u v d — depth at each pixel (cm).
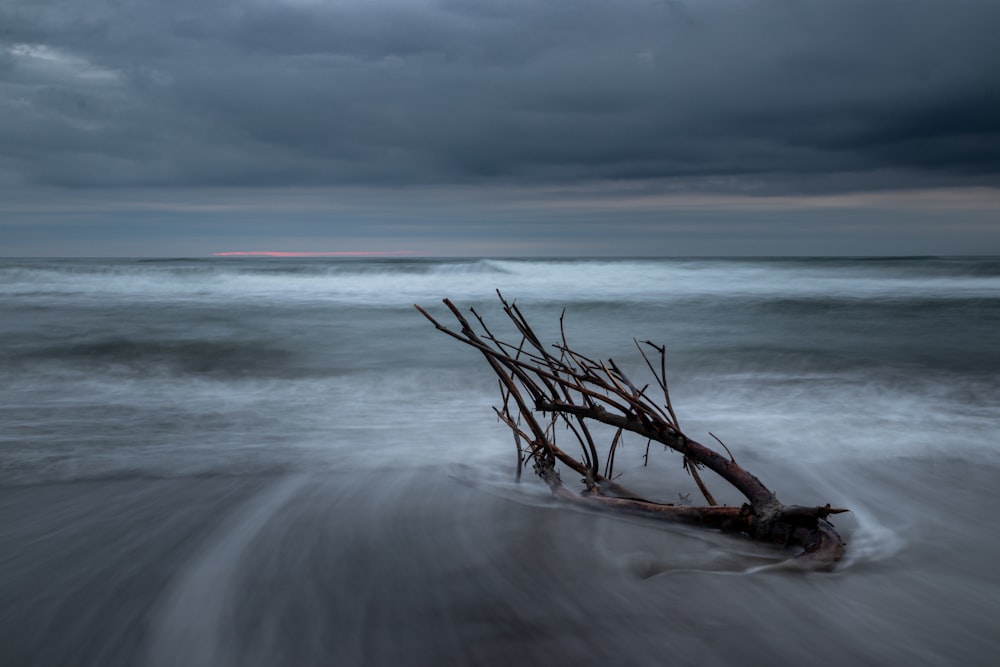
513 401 707
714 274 3566
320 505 379
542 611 257
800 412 639
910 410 645
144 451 488
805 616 253
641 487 420
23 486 409
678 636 240
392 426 580
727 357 1003
